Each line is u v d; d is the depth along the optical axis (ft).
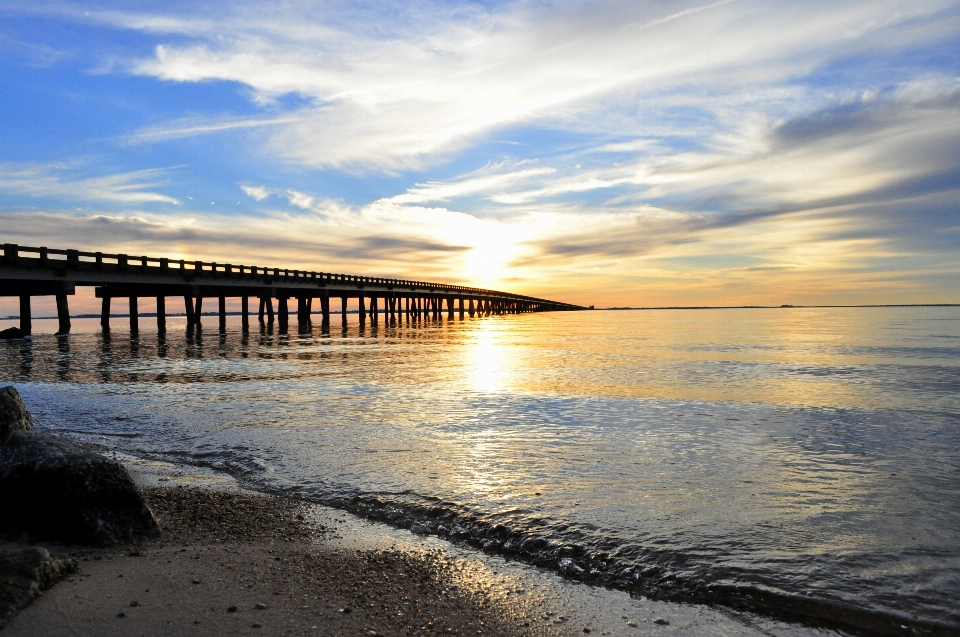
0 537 15.97
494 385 50.90
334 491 21.61
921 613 13.01
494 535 17.51
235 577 14.07
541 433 31.40
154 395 44.62
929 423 34.42
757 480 22.80
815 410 38.75
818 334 152.25
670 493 21.17
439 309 312.09
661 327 213.05
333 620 12.09
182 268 124.26
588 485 22.12
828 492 21.34
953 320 285.23
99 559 14.80
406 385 50.67
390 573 14.84
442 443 29.04
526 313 588.09
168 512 18.99
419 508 19.76
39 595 12.52
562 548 16.44
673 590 14.14
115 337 122.93
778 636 12.17
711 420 35.17
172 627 11.39
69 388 48.44
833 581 14.44
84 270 104.63
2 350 87.51
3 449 17.57
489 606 13.23
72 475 16.38
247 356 79.10
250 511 19.40
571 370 63.87
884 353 88.43
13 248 93.30
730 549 16.30
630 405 40.45
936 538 17.03
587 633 12.12
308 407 39.34
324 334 142.72
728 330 183.01
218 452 27.53
